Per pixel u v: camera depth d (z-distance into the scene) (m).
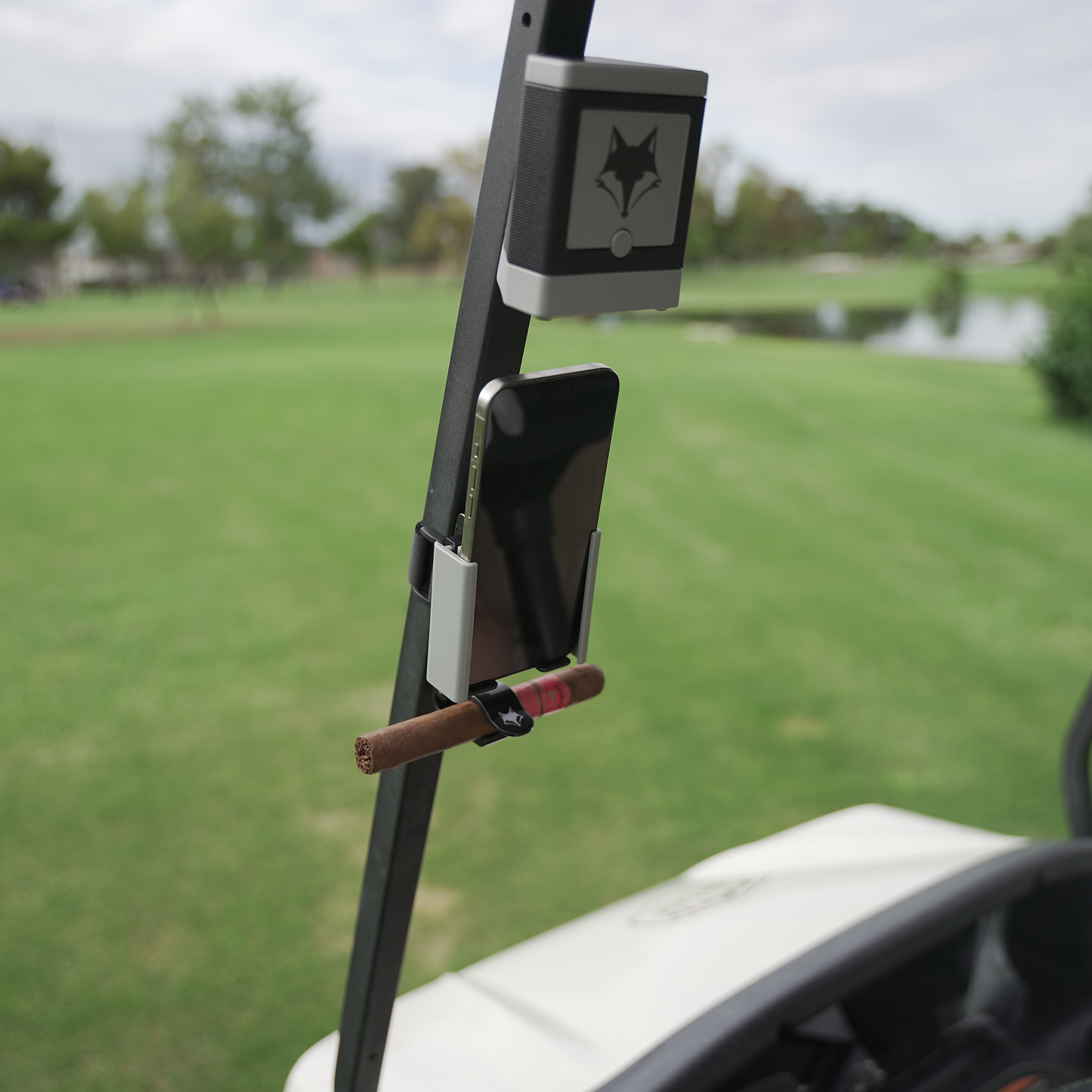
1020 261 52.28
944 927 1.22
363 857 3.16
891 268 59.34
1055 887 1.44
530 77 0.59
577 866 3.13
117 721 4.09
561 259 0.60
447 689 0.77
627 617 5.39
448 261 60.91
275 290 52.12
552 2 0.62
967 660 4.88
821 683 4.57
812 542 6.91
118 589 5.77
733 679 4.59
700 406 12.55
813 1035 1.35
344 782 3.61
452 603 0.75
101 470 8.78
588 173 0.59
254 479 8.57
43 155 48.09
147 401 12.72
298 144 56.62
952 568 6.38
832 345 23.14
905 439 10.64
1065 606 5.67
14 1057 2.31
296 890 2.97
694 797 3.56
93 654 4.80
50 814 3.37
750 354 19.53
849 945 1.17
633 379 14.88
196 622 5.26
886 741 4.01
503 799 3.53
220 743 3.91
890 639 5.14
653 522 7.36
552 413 0.71
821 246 62.12
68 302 40.09
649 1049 1.10
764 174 60.91
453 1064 1.13
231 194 55.25
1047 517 7.62
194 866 3.09
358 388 13.92
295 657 4.81
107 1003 2.49
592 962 1.30
